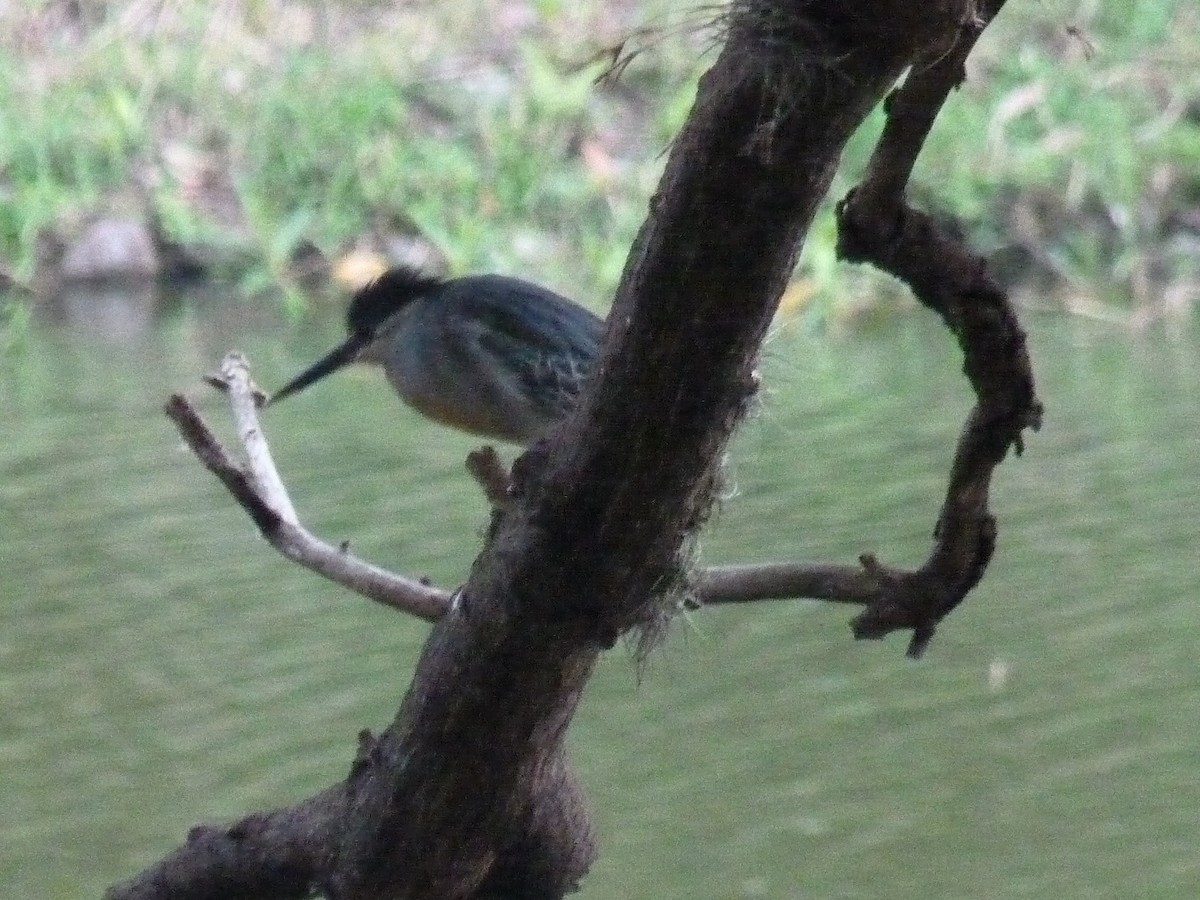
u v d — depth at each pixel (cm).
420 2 2305
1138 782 986
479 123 2125
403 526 1254
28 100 2125
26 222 1980
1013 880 909
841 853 939
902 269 548
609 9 2242
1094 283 1930
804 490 1312
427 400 915
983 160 2041
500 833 603
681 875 920
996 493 1332
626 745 1038
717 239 496
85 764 1011
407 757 593
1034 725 1040
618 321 520
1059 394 1536
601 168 2066
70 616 1174
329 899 616
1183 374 1577
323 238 2005
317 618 1174
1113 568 1208
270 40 2250
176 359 1684
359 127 2088
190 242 1994
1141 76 2178
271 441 1452
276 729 1040
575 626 563
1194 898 886
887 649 1140
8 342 1792
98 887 903
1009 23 2211
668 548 552
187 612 1177
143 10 2255
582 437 538
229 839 630
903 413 1483
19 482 1371
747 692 1092
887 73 476
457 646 579
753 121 480
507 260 1973
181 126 2114
